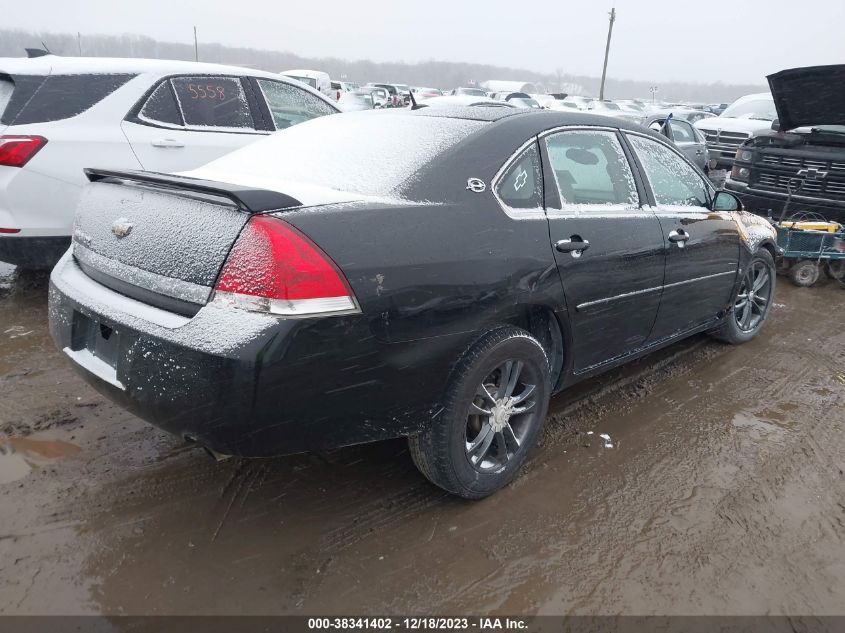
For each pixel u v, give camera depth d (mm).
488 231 2465
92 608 2045
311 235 2006
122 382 2141
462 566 2312
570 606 2166
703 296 3840
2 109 4199
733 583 2297
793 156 6547
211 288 2008
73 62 4555
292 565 2273
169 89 4859
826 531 2598
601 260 2920
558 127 2957
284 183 2510
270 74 5637
